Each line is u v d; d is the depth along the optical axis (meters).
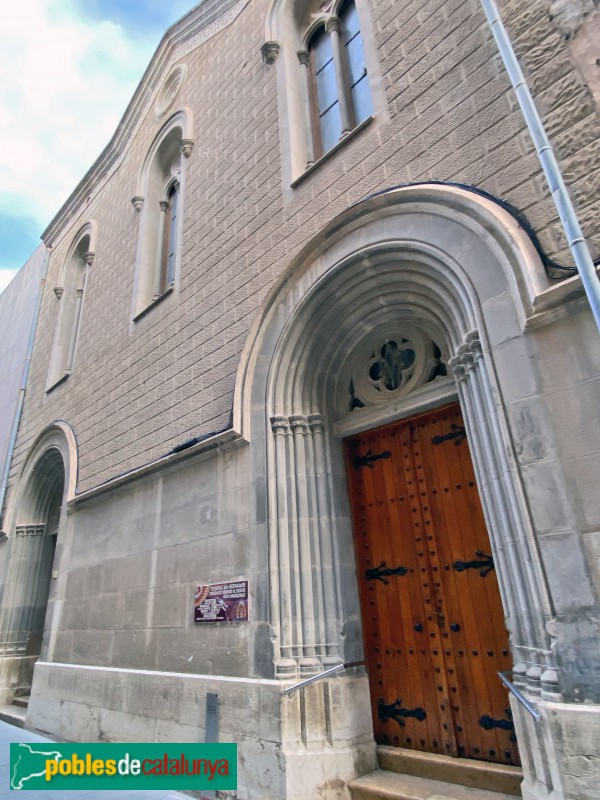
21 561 10.29
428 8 5.36
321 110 6.98
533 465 3.35
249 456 5.39
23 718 8.03
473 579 4.22
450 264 4.17
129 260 9.75
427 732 4.19
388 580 4.77
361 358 5.44
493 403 3.65
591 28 3.91
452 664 4.18
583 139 3.70
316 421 5.26
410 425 5.01
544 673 3.04
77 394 9.97
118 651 6.34
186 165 8.72
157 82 10.65
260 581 4.83
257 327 5.74
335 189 5.64
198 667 5.17
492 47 4.56
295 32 7.62
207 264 7.34
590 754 2.70
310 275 5.38
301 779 3.94
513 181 4.02
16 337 14.64
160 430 7.14
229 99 8.23
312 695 4.29
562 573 3.09
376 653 4.68
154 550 6.31
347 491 5.23
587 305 3.34
